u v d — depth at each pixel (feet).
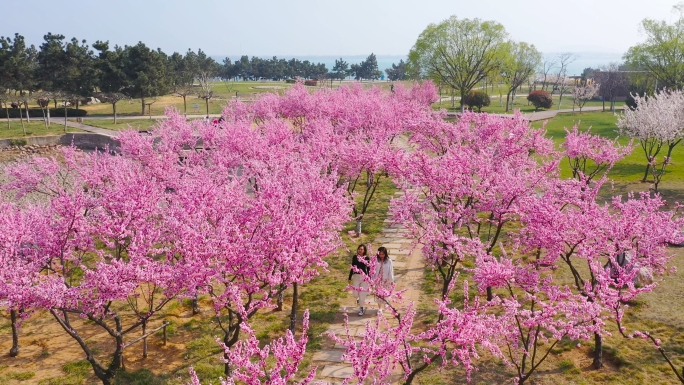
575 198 45.11
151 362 40.83
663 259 39.01
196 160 77.92
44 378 38.34
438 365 39.47
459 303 49.75
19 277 33.01
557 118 219.61
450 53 226.17
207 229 36.70
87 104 257.75
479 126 79.61
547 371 38.24
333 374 38.11
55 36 229.86
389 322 46.37
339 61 588.50
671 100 93.40
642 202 43.34
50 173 64.13
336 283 56.03
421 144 79.66
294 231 37.88
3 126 172.45
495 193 46.01
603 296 31.35
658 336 42.04
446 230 44.50
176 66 342.03
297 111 136.56
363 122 110.63
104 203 43.96
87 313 34.58
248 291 37.06
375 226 75.77
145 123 195.42
